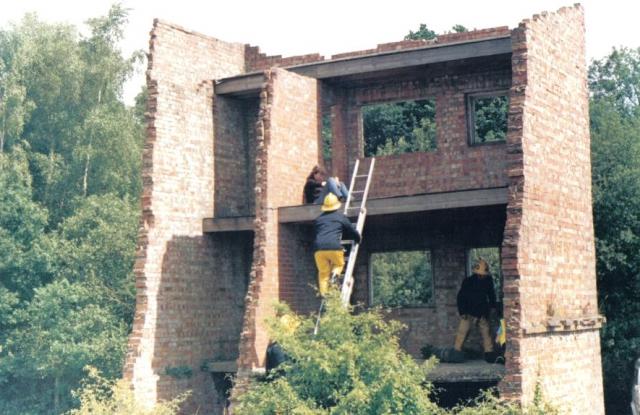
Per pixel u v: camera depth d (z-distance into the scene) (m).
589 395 20.86
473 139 22.17
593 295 21.53
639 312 27.06
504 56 20.56
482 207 19.83
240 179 23.91
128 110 42.16
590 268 21.48
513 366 17.06
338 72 21.77
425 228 22.77
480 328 20.48
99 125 38.56
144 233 21.28
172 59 22.27
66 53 39.88
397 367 14.72
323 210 18.88
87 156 38.88
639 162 28.11
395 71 21.83
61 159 39.97
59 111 40.16
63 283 33.34
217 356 22.75
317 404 14.68
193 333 22.16
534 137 18.61
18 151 38.31
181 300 21.92
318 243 18.52
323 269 18.62
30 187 37.31
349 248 22.91
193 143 22.59
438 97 22.44
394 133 41.62
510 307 17.33
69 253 35.19
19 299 35.53
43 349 33.16
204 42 23.39
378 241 23.20
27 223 35.84
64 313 33.22
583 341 20.72
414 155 22.56
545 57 19.42
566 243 20.03
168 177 21.81
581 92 21.66
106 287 33.66
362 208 19.61
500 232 21.97
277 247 20.62
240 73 24.75
